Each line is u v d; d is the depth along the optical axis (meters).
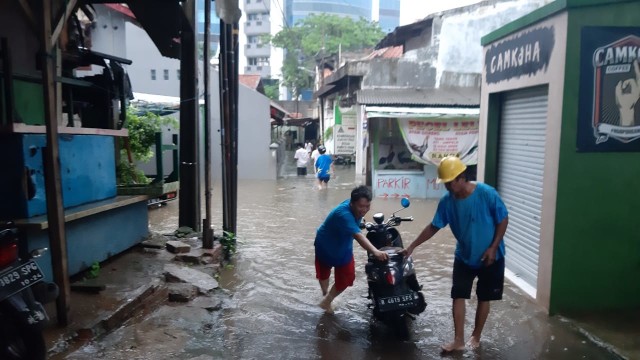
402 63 17.77
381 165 14.96
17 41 5.10
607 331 4.64
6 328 3.36
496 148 6.99
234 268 6.95
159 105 15.54
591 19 4.83
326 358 4.22
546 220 5.20
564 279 5.07
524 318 5.07
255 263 7.23
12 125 4.39
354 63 17.78
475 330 4.48
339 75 19.45
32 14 4.05
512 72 6.10
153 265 6.00
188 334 4.53
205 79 6.98
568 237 5.02
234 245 7.64
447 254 7.95
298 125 38.09
